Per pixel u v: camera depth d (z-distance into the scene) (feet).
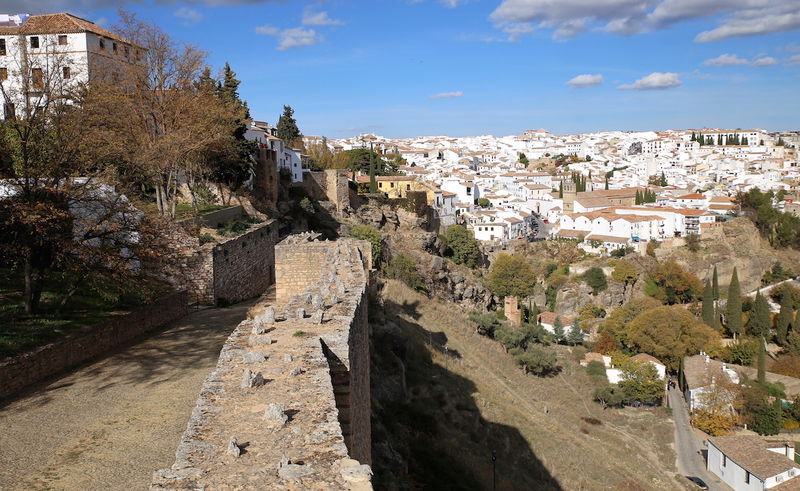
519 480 94.79
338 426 23.07
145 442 47.09
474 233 413.39
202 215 146.30
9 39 142.72
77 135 81.76
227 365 31.04
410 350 127.95
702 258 392.88
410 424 89.35
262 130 263.70
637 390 198.18
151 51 146.00
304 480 18.71
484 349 185.47
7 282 85.56
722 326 304.50
